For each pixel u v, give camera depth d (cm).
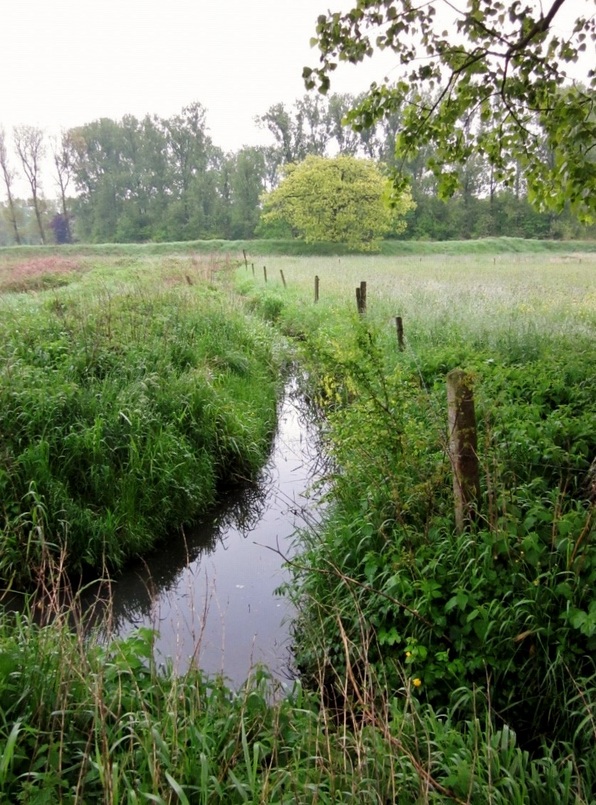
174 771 262
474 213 7175
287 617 489
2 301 1247
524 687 346
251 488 765
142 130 8544
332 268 2825
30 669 304
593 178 630
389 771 269
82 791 249
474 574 371
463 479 412
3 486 554
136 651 336
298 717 323
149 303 1202
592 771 288
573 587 354
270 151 8281
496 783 267
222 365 1024
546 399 660
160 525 635
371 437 509
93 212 8594
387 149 7794
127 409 688
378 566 423
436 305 1294
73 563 561
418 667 364
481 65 656
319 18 604
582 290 1620
